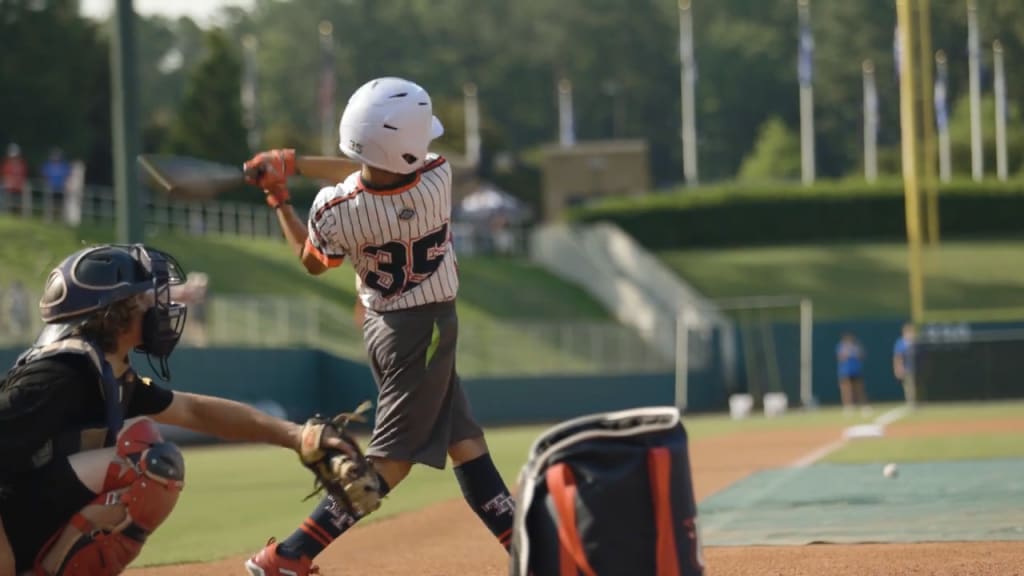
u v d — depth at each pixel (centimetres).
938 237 16775
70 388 1466
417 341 1725
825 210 16538
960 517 2648
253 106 18562
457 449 1808
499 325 10869
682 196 16625
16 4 15562
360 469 1427
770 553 2239
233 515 3347
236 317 9300
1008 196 16850
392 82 1695
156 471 1484
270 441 1577
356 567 2261
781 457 4503
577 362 11231
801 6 18312
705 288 14612
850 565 2055
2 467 1456
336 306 11175
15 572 1498
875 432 5634
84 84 16088
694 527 1387
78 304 1502
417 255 1722
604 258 13938
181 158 1752
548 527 1360
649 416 1408
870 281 14875
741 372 12669
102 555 1490
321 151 19712
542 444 1394
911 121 9719
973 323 12400
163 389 1605
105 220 11844
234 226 13250
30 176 15512
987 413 7744
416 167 1694
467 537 2697
